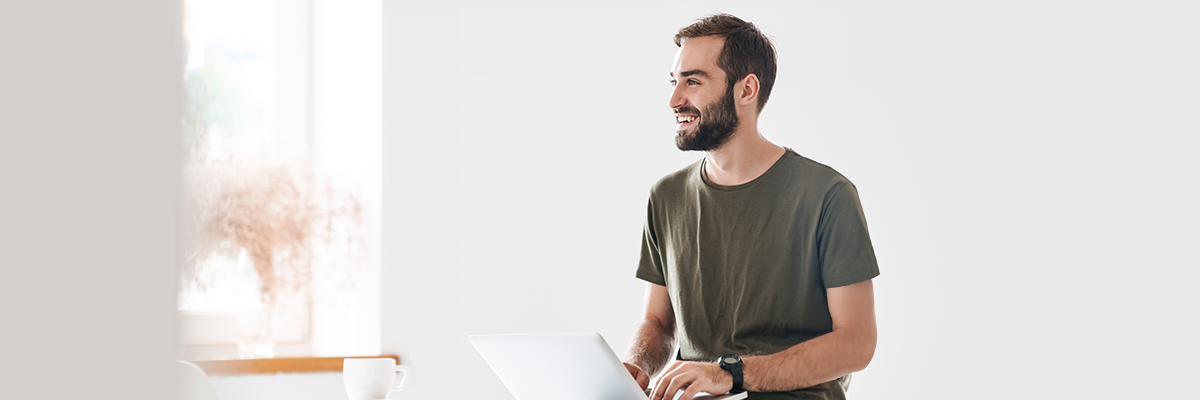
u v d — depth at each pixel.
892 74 1.70
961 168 1.65
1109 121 1.58
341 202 1.96
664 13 1.87
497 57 1.91
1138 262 1.55
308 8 2.04
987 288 1.61
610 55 1.88
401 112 1.94
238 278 1.92
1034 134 1.62
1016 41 1.64
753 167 1.23
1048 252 1.59
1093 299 1.56
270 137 2.05
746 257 1.20
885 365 1.63
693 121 1.27
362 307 1.94
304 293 1.93
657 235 1.34
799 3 1.75
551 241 1.87
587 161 1.87
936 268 1.63
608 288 1.83
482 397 1.87
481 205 1.89
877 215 1.67
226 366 1.87
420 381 1.87
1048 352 1.58
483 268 1.88
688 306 1.26
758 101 1.25
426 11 1.94
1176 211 1.54
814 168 1.18
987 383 1.59
